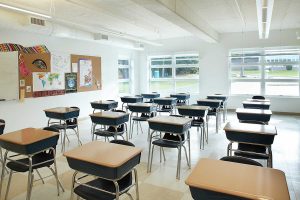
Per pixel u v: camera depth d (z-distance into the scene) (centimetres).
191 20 573
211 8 564
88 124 725
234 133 320
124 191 223
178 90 1057
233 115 860
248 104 596
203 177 180
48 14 473
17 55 586
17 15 512
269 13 471
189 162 391
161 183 333
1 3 382
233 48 924
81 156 222
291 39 836
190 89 1033
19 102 601
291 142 526
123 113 470
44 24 564
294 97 855
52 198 293
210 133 611
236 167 201
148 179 346
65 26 633
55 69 696
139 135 599
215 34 873
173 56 1045
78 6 512
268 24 583
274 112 888
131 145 264
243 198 157
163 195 300
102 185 233
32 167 273
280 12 612
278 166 395
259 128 328
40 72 650
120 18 631
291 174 363
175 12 471
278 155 445
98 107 652
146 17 631
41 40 651
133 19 654
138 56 1115
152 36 981
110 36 812
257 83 914
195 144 518
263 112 460
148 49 1093
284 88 877
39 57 645
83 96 806
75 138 564
